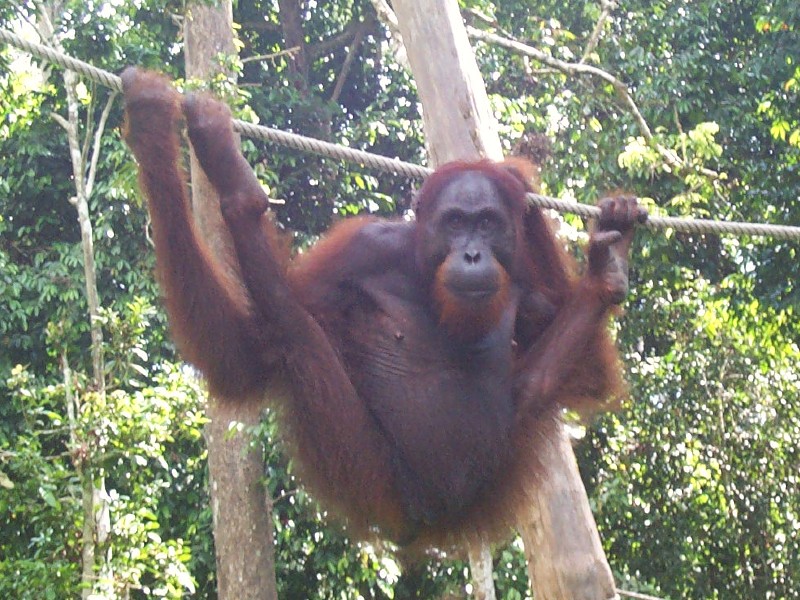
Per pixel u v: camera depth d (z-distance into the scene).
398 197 13.80
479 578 7.62
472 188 3.40
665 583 12.53
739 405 12.82
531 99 12.66
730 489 12.60
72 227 12.67
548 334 3.64
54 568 7.35
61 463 8.95
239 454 9.90
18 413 10.98
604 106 12.63
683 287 12.95
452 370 3.42
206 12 10.59
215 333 3.21
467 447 3.37
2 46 10.71
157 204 3.21
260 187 3.32
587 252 3.67
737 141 12.99
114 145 11.84
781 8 12.02
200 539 10.93
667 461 12.40
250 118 9.49
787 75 12.42
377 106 14.41
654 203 11.07
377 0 10.00
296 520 10.69
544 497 6.12
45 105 12.21
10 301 11.18
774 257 11.95
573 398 3.72
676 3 13.53
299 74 13.79
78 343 11.40
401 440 3.39
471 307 3.25
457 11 7.03
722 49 13.61
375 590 11.43
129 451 7.61
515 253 3.46
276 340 3.29
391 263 3.57
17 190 12.38
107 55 11.28
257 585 9.82
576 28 14.03
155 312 10.10
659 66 12.72
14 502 7.65
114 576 7.76
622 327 12.84
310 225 12.80
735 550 12.79
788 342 12.65
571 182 11.83
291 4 14.27
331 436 3.29
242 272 3.27
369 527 3.52
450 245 3.37
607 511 12.25
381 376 3.44
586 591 6.05
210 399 3.34
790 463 12.82
